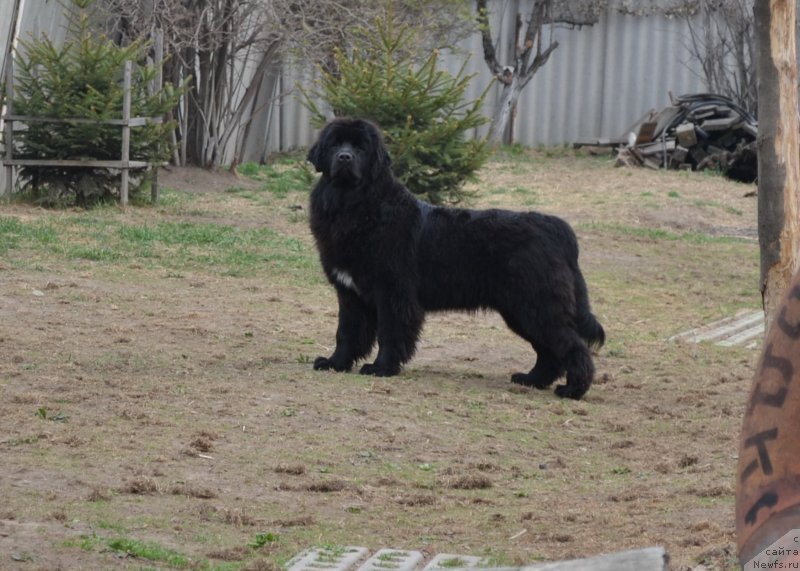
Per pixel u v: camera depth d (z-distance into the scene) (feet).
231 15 85.30
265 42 91.61
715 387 39.37
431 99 69.31
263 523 21.80
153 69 72.43
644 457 29.84
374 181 36.63
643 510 23.81
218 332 42.65
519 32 121.29
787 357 5.31
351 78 70.08
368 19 87.61
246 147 103.91
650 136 114.11
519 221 36.86
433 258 37.17
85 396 30.94
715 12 121.29
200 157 92.17
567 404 35.73
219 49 90.07
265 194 86.33
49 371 33.58
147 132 71.31
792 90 28.99
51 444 26.20
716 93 120.16
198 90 90.79
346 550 19.93
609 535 21.59
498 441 30.63
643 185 99.66
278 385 34.58
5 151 68.49
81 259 54.39
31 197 69.97
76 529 20.06
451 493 25.39
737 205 94.48
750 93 118.73
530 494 25.55
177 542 19.98
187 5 84.58
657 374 41.50
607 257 68.59
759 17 28.60
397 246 36.86
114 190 72.23
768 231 29.17
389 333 37.55
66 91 67.82
